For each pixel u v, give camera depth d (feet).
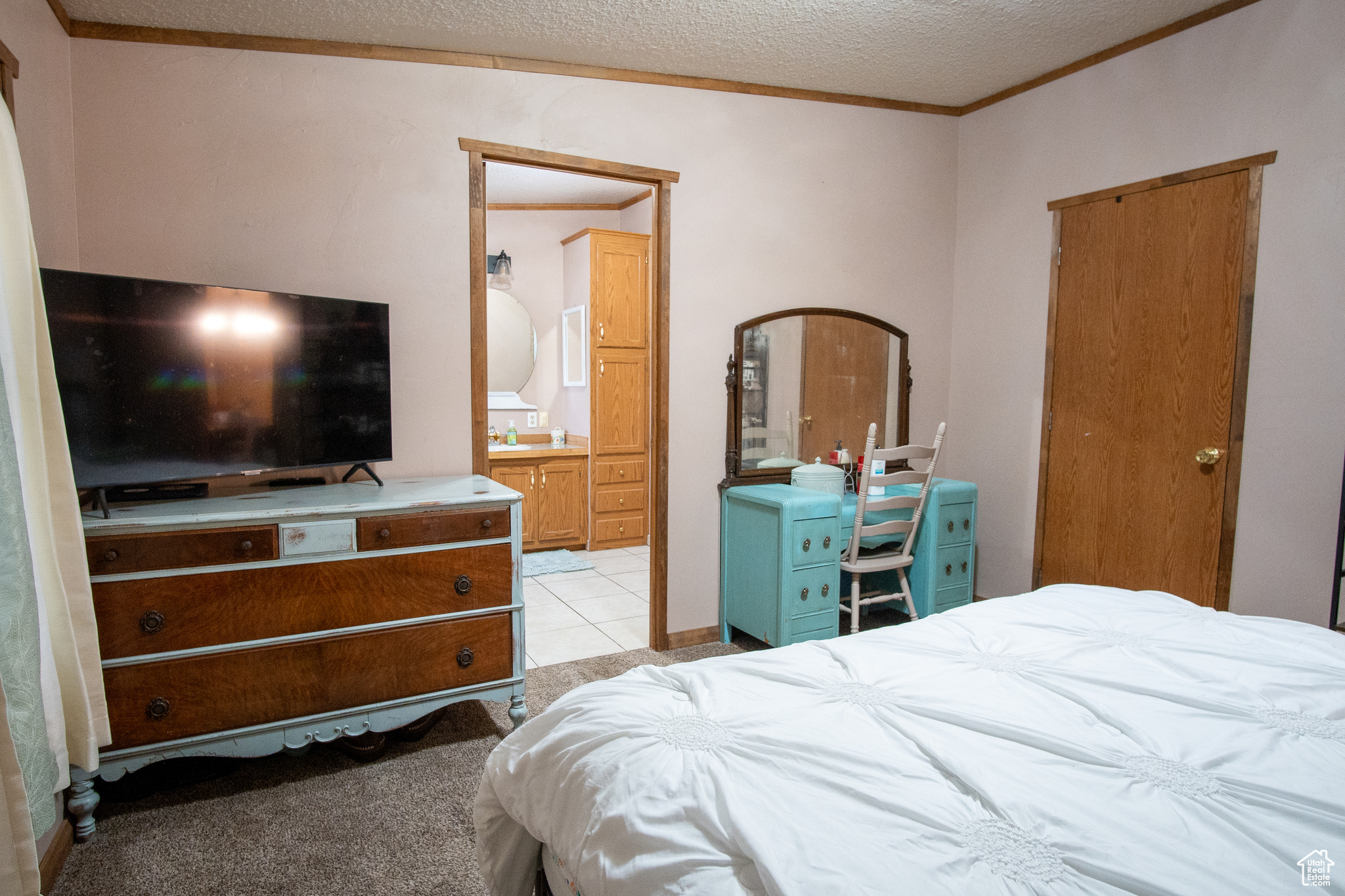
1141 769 3.38
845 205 11.46
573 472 16.84
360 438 8.08
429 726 8.02
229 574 6.41
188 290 6.71
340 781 7.01
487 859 4.36
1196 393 9.23
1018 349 11.49
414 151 8.67
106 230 7.50
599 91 9.61
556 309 17.87
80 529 5.63
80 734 5.50
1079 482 10.68
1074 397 10.69
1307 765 3.43
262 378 7.25
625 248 16.69
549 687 9.23
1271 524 8.58
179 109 7.70
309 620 6.74
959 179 12.36
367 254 8.52
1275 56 8.29
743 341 10.74
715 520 10.87
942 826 2.94
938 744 3.56
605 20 8.30
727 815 2.98
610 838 3.16
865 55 9.77
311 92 8.20
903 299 12.09
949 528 10.85
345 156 8.37
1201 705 4.02
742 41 9.09
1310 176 8.07
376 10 7.70
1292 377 8.32
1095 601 6.00
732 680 4.44
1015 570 11.69
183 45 7.71
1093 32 9.33
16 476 4.65
